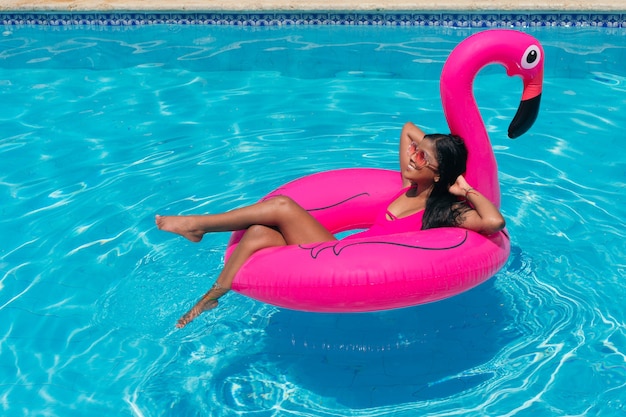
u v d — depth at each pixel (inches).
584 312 135.4
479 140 132.5
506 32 129.2
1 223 169.8
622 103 223.3
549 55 259.8
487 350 128.3
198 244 159.2
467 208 128.8
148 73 260.8
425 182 132.4
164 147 205.6
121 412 117.1
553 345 128.2
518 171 186.2
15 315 139.3
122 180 187.3
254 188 181.0
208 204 174.4
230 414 116.7
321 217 146.1
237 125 218.1
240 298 142.9
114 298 143.3
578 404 115.3
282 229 129.1
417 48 271.4
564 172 185.0
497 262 126.2
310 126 215.3
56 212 173.6
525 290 142.1
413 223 134.1
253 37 291.0
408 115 220.2
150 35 297.4
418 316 137.3
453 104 131.2
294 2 295.4
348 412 116.5
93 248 159.0
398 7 287.9
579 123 211.5
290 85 246.1
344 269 117.8
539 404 115.8
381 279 117.3
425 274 118.4
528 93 134.7
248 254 126.6
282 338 133.1
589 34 275.9
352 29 293.7
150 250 157.5
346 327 135.6
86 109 232.8
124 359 128.3
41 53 282.7
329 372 125.1
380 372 124.8
